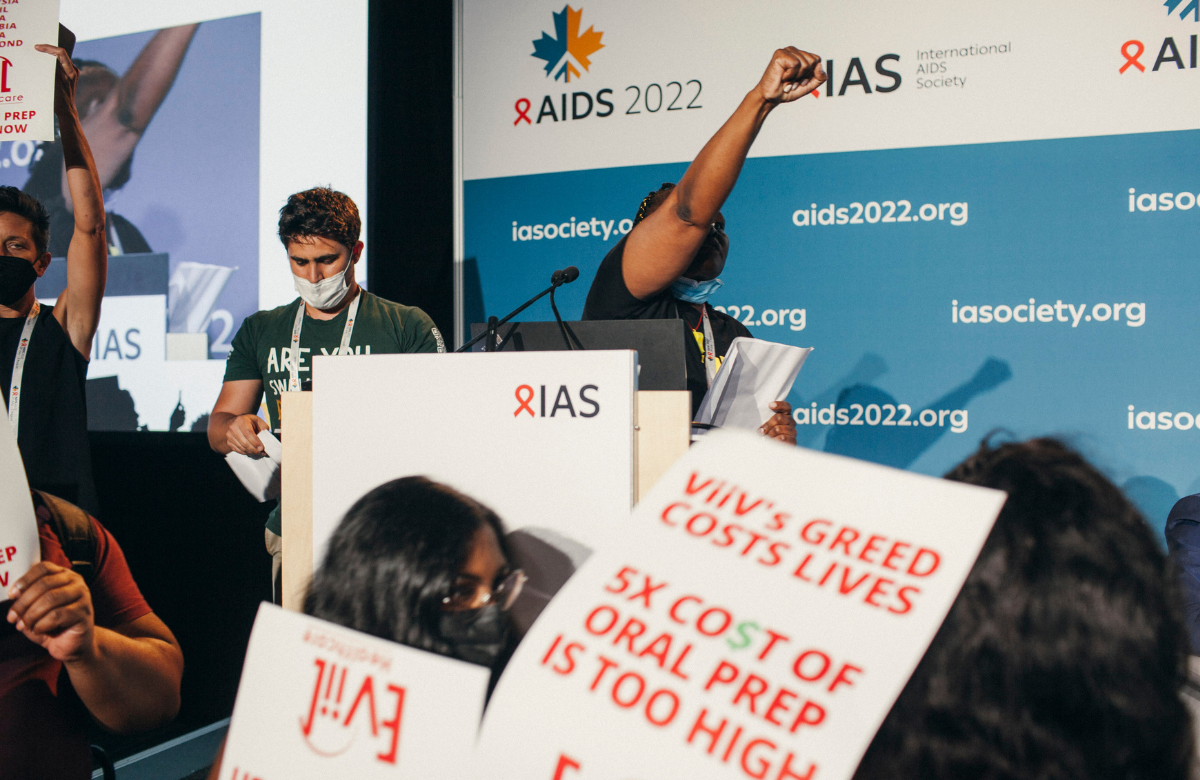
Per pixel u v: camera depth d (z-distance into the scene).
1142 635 0.35
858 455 2.76
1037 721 0.35
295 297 2.96
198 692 3.08
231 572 3.08
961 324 2.68
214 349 3.04
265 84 3.04
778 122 2.83
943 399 2.69
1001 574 0.37
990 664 0.36
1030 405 2.62
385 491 0.80
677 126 2.90
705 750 0.36
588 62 2.97
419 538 0.76
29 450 2.10
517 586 0.76
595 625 0.40
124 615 1.30
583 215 2.98
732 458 0.46
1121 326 2.55
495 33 3.06
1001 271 2.64
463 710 0.43
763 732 0.36
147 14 3.16
